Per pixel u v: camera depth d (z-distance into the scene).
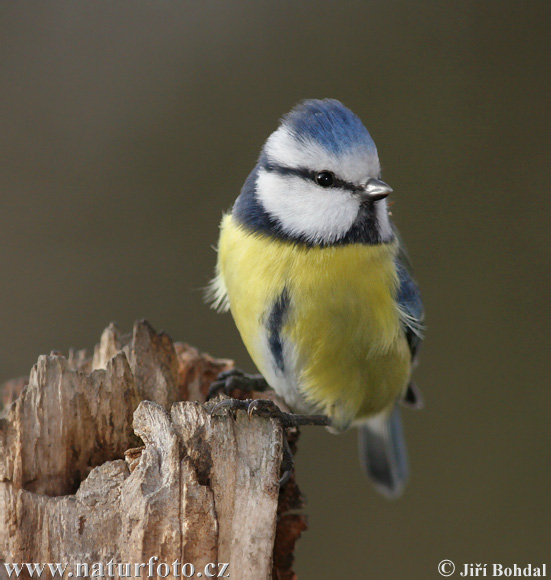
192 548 4.72
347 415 7.02
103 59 11.99
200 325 11.23
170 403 6.45
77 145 11.74
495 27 12.42
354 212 6.32
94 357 6.88
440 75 12.35
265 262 6.41
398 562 10.10
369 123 12.29
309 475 10.65
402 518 10.45
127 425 5.75
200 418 5.03
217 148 11.79
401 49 12.38
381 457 9.70
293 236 6.35
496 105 12.26
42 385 5.52
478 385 11.28
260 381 7.62
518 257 11.78
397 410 9.65
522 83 12.25
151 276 11.39
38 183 11.59
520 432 10.95
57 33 11.99
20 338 11.06
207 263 11.40
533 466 10.71
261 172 6.65
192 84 11.99
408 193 12.12
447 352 11.50
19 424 5.39
